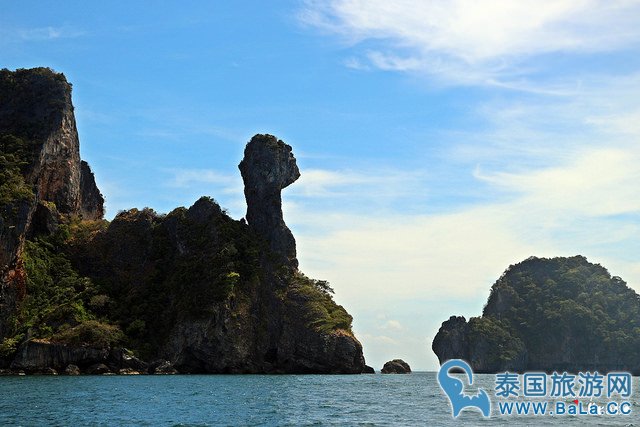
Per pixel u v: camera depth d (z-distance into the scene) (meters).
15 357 156.75
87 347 160.12
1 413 69.62
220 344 175.25
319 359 185.62
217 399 89.44
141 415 70.12
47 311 173.12
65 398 87.31
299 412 75.44
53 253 199.25
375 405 85.38
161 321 182.50
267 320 189.25
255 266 193.00
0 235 168.88
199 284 184.12
